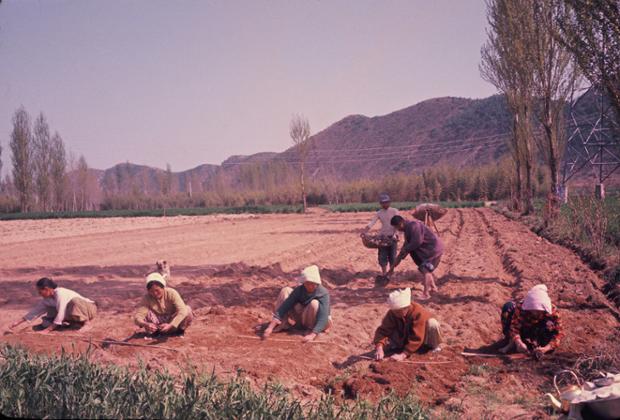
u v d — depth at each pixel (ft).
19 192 240.53
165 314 25.36
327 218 137.69
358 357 23.02
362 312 31.22
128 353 22.86
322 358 22.99
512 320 23.82
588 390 14.89
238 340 24.90
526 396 19.20
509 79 93.45
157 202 305.73
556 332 23.25
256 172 385.09
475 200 223.30
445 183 228.84
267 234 89.86
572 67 66.90
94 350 22.56
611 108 37.91
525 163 100.58
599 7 35.58
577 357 22.74
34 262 56.75
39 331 27.14
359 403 17.22
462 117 591.78
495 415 17.61
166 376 16.37
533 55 68.95
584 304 32.09
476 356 23.36
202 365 21.04
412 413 16.72
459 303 32.65
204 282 42.52
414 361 22.65
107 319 30.14
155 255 61.67
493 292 35.17
